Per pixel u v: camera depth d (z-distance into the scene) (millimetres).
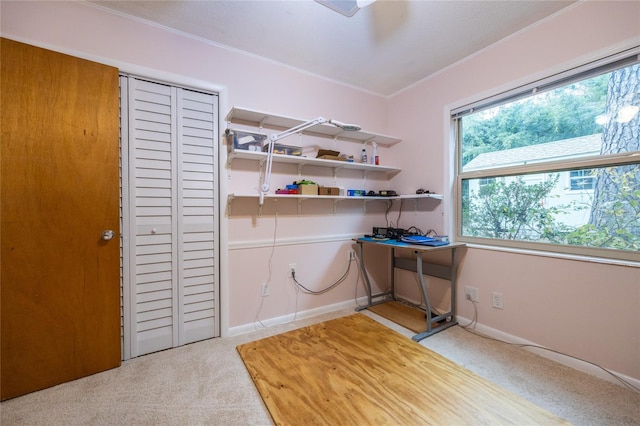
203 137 2078
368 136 2838
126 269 1818
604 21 1601
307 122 2268
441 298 2578
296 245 2525
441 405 1332
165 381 1600
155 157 1902
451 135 2498
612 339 1577
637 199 1553
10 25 1511
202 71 2053
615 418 1304
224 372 1684
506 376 1642
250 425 1274
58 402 1428
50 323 1550
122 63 1778
